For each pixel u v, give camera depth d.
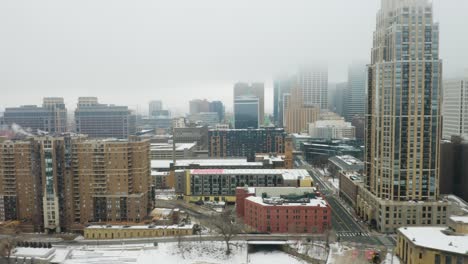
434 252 160.62
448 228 189.25
